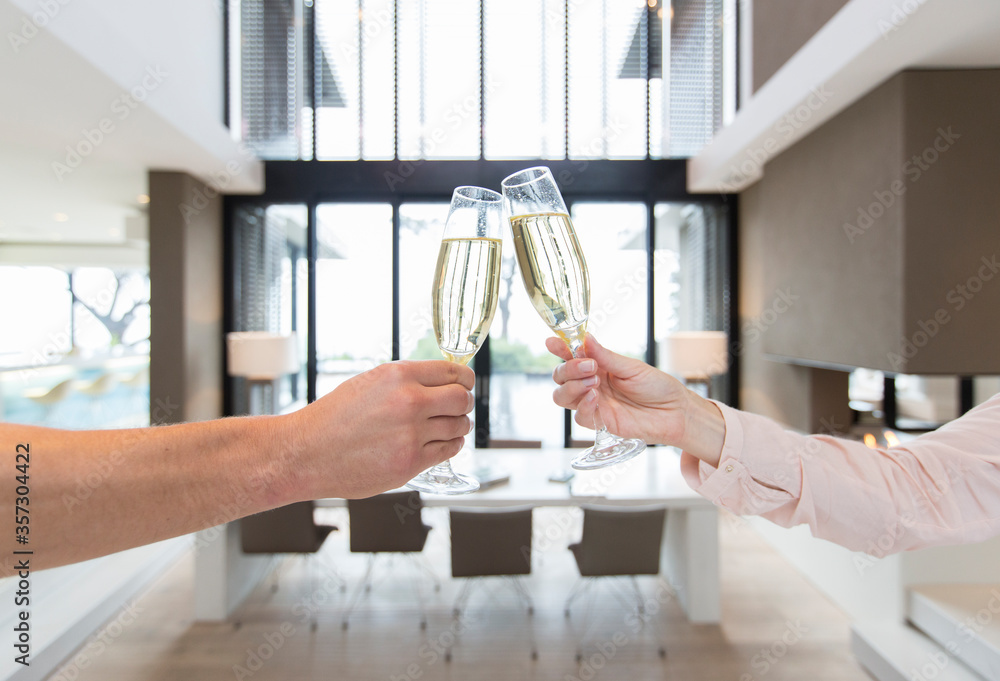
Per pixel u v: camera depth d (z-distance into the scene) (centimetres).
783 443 66
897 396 412
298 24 529
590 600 337
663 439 65
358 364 534
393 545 297
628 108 530
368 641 292
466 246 55
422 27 528
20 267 866
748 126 383
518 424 528
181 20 409
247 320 540
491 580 365
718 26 518
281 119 530
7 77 275
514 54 529
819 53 288
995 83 265
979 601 254
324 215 535
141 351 732
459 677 260
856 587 307
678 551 334
